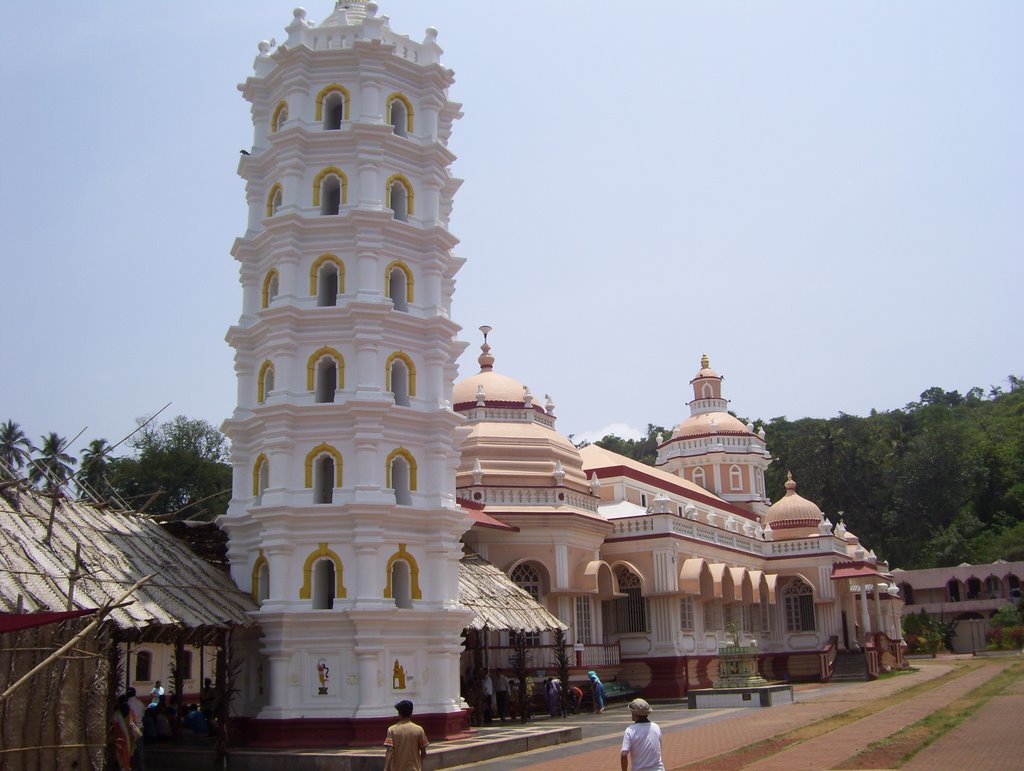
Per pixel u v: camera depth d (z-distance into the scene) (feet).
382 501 93.40
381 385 96.94
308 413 95.09
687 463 245.65
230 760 84.53
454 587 98.68
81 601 73.82
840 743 84.33
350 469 94.48
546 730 103.76
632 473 186.29
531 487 148.97
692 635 163.43
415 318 99.96
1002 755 72.38
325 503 94.99
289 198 101.14
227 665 87.20
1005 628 294.87
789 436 399.24
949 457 380.78
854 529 383.04
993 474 403.75
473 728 108.58
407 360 99.91
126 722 76.74
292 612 90.22
